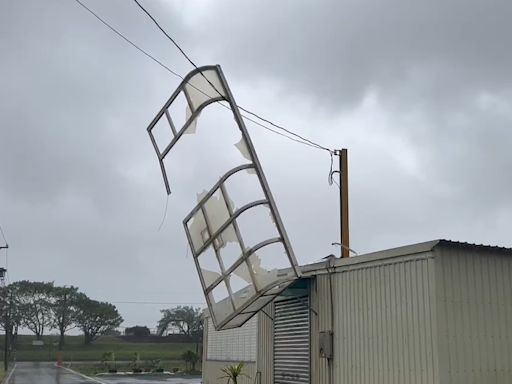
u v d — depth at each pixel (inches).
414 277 440.5
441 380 406.3
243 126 477.4
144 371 2054.6
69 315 4077.3
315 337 553.3
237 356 737.6
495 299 439.2
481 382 419.8
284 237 474.9
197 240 518.3
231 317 496.1
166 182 505.0
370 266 486.3
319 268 545.0
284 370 608.1
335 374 516.7
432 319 419.5
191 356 2069.4
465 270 432.1
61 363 2679.6
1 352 3587.6
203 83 476.1
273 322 641.6
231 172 483.2
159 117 504.1
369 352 477.7
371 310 480.4
